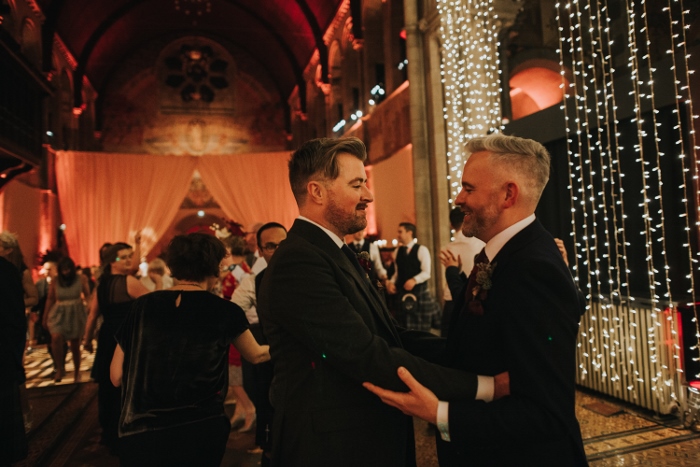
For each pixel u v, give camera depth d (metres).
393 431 1.49
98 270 6.09
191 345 2.04
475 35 8.05
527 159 1.51
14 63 8.50
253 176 18.73
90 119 22.22
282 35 21.94
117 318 3.67
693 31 5.08
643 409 4.45
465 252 4.05
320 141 1.62
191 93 24.08
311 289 1.38
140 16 21.52
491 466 1.40
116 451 3.58
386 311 1.73
